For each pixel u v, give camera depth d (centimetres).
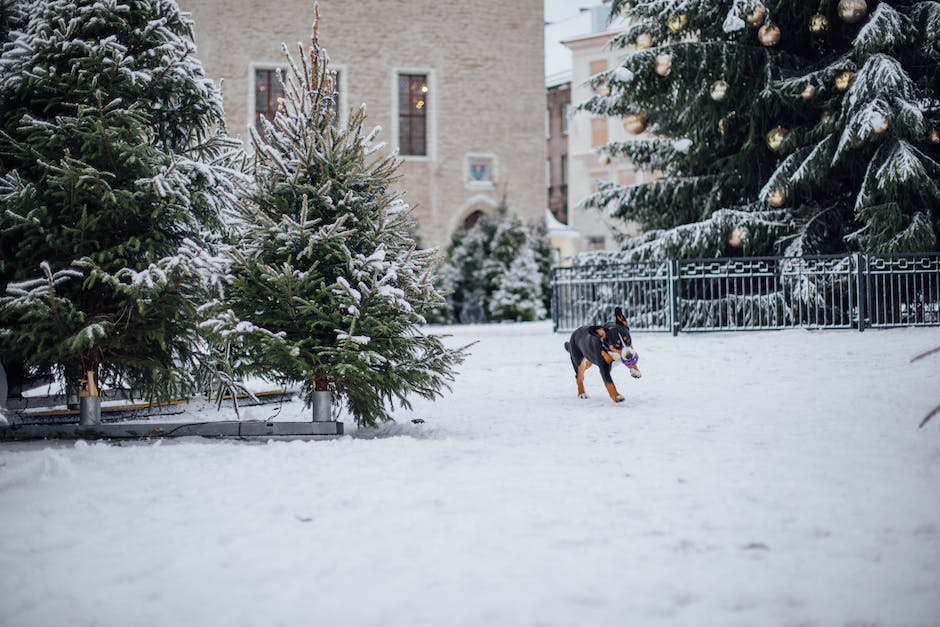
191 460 650
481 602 357
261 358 780
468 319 3519
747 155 2014
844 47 2020
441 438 766
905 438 671
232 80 3634
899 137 1725
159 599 372
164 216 812
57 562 421
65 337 752
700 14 1944
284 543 441
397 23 3788
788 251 1823
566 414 894
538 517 479
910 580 381
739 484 547
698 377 1145
